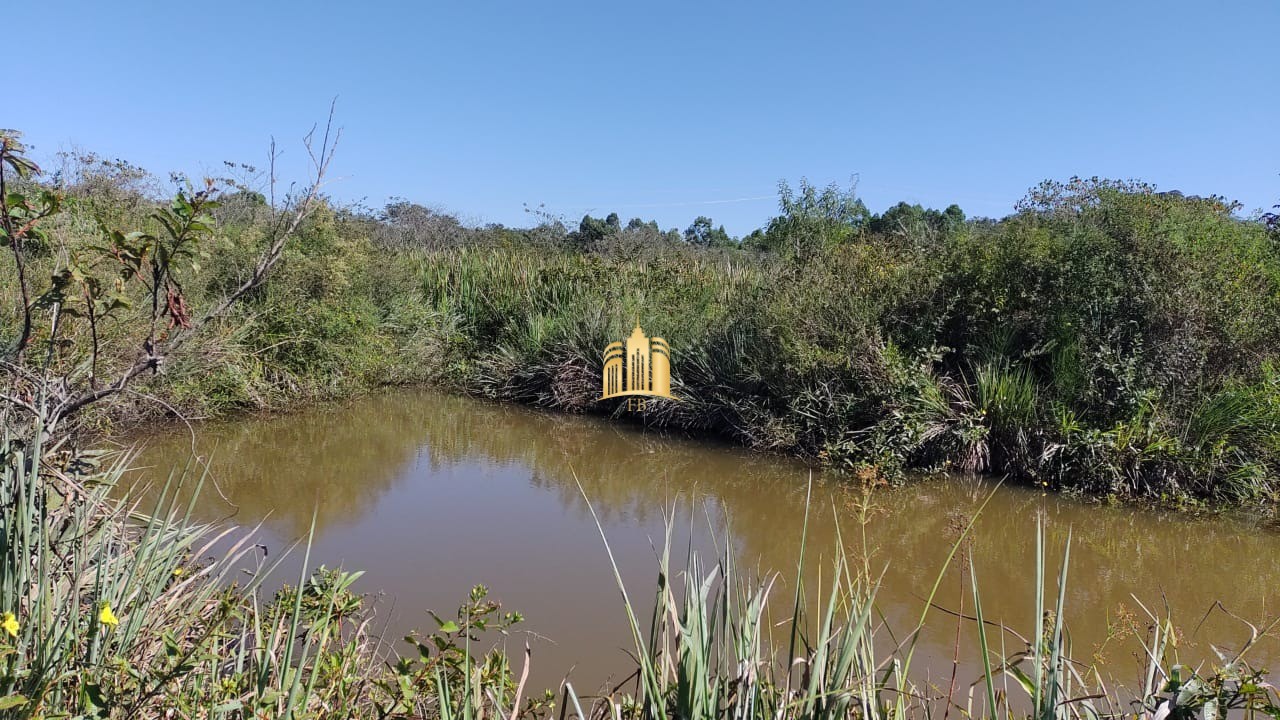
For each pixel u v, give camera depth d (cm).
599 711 271
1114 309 722
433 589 466
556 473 768
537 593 465
